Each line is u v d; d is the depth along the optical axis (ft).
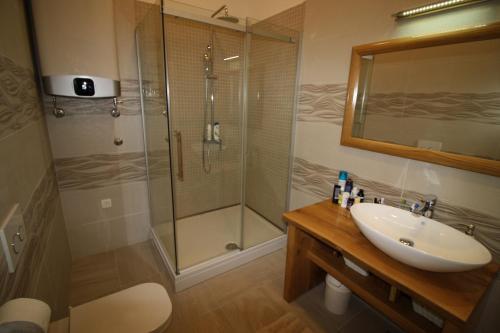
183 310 5.39
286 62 7.00
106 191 7.02
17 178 3.01
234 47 8.20
